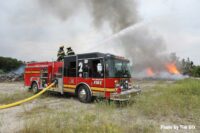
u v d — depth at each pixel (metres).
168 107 7.79
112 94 8.71
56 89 11.76
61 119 6.27
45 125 5.48
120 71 9.40
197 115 7.01
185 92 11.22
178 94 10.70
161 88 14.70
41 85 12.93
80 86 10.30
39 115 7.13
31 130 5.18
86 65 10.07
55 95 12.81
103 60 9.27
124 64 9.87
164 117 6.81
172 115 7.02
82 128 5.32
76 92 10.58
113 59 9.16
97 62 9.55
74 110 7.95
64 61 11.37
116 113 7.43
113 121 6.20
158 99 9.07
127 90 9.48
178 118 6.69
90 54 9.94
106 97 9.01
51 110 7.95
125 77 9.68
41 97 11.99
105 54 9.24
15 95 12.05
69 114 6.93
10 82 26.30
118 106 8.63
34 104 9.66
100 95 9.30
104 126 5.36
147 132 5.30
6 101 10.52
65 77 11.23
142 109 7.68
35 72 13.59
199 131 5.50
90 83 9.80
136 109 7.80
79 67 10.42
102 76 9.25
